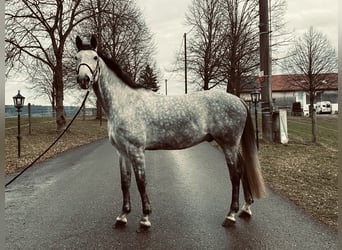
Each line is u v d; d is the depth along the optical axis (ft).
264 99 44.60
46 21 64.85
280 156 33.60
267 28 44.27
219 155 38.34
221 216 16.55
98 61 15.39
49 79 137.18
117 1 87.10
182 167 30.37
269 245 12.93
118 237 14.20
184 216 16.62
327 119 103.30
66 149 45.60
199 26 85.46
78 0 66.08
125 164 16.07
